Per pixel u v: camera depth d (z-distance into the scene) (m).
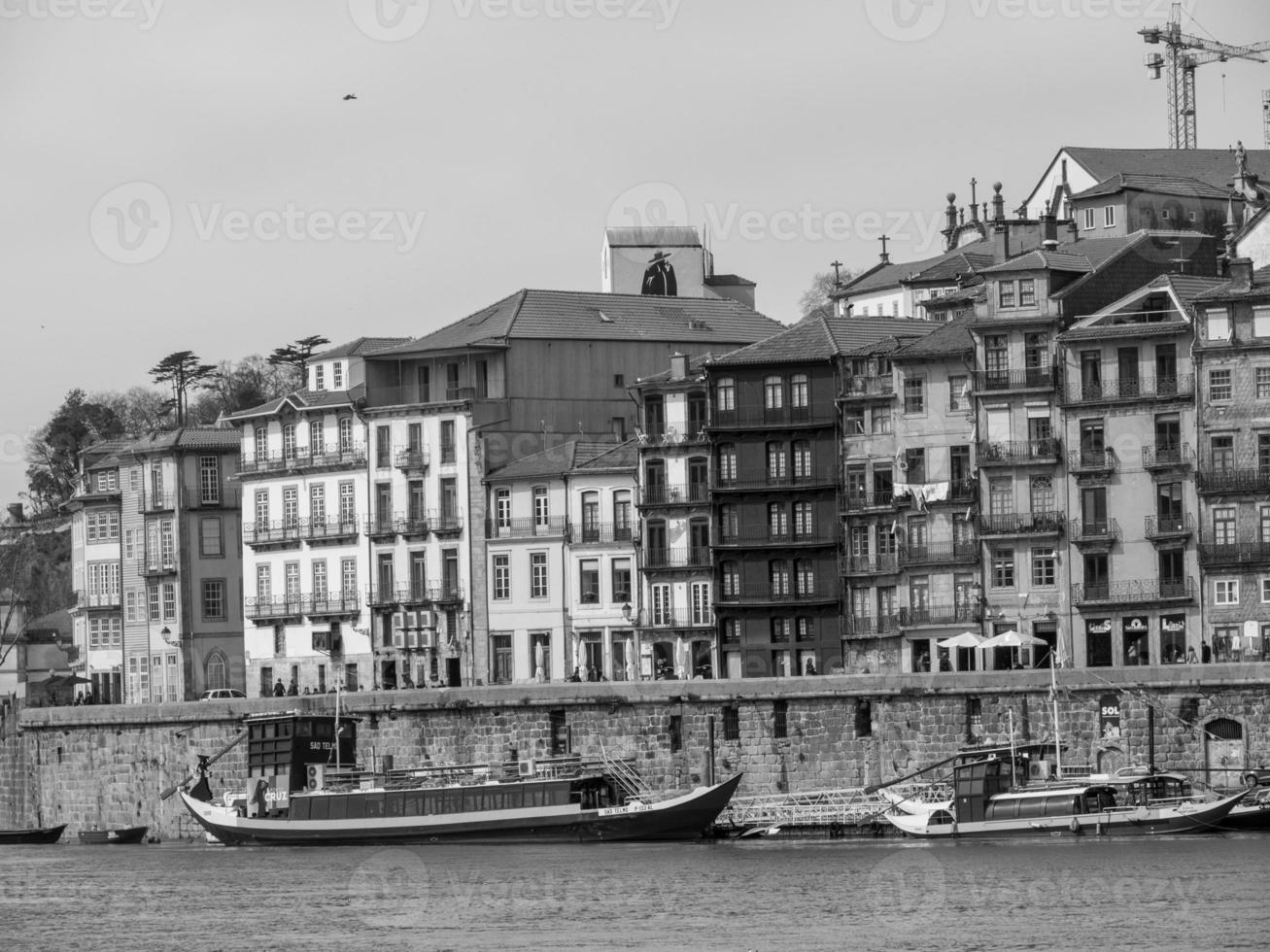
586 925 142.00
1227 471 191.00
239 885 162.25
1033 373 198.12
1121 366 195.62
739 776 175.00
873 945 133.75
